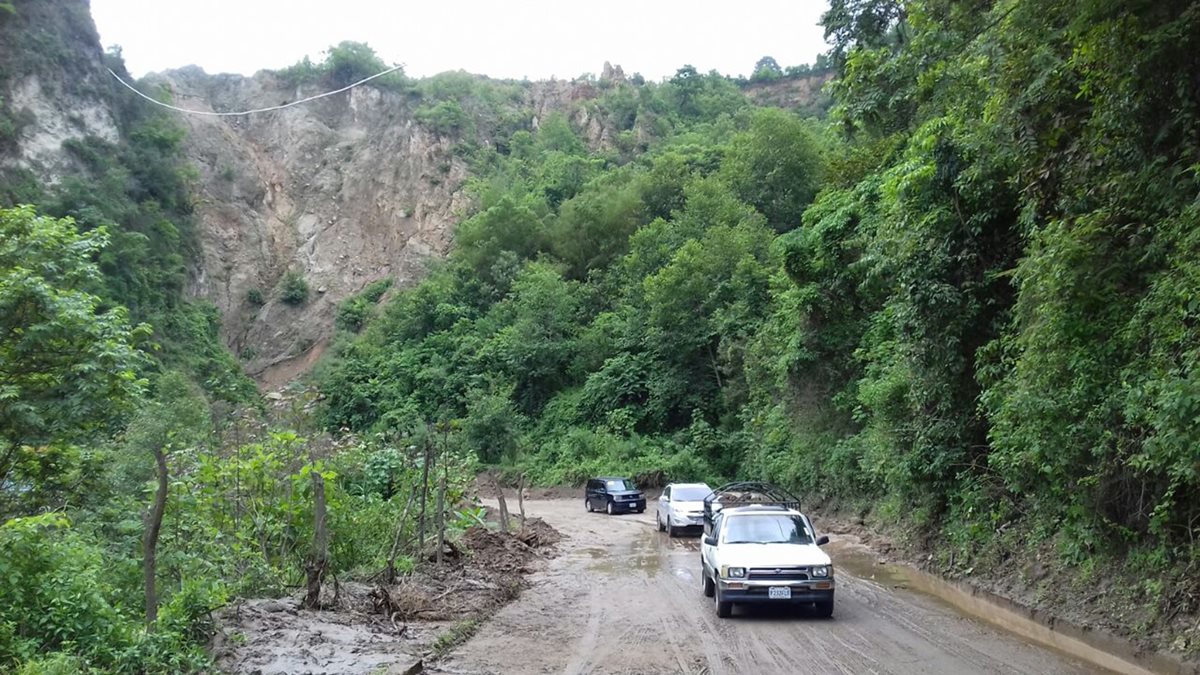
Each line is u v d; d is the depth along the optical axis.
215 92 95.38
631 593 12.98
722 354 38.47
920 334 14.52
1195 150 8.73
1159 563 8.84
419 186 84.94
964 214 13.66
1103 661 8.09
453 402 51.31
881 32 18.53
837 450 23.05
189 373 48.34
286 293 77.81
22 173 48.34
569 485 40.03
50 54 53.91
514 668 8.09
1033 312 10.53
